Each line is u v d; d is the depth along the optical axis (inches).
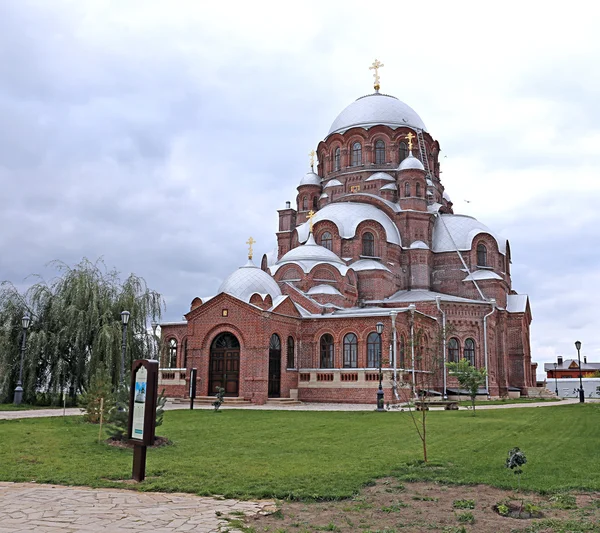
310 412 1355.8
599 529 412.2
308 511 459.5
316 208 2755.9
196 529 404.2
